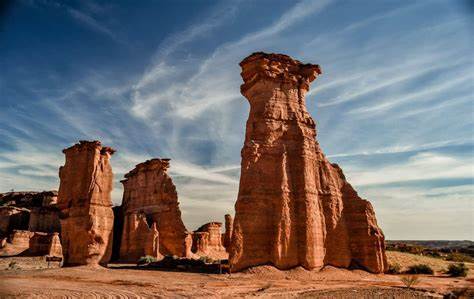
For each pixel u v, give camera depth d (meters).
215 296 21.09
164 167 61.19
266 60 37.12
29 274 30.30
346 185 38.47
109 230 38.22
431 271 40.59
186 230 57.97
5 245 53.94
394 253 53.97
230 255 31.64
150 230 50.56
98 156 39.25
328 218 35.19
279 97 37.12
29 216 68.00
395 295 23.33
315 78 39.97
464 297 23.19
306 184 34.28
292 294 22.72
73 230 37.50
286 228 32.47
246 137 36.00
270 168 34.44
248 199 32.88
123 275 30.45
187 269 36.34
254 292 23.02
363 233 36.03
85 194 38.00
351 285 27.59
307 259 32.03
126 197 63.50
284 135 35.97
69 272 31.72
